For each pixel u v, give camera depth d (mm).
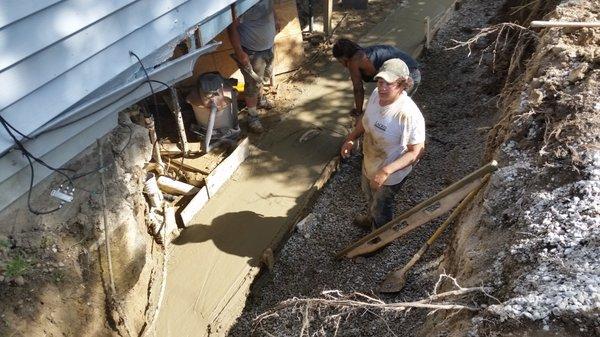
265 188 4988
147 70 3514
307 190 4949
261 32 5117
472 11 7730
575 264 2439
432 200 3434
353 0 7973
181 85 5773
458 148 5176
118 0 3029
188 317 3943
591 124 3176
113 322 3441
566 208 2773
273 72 6246
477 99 5793
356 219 4598
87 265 3258
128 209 3506
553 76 3695
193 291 4105
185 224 4605
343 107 5996
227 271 4238
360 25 7609
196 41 3998
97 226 3277
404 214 3615
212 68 5801
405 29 7449
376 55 4348
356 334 3605
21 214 3014
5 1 2410
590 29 3902
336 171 5258
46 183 3115
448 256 3600
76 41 2842
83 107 2975
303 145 5461
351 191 5031
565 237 2605
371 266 4184
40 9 2586
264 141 5527
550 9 5066
